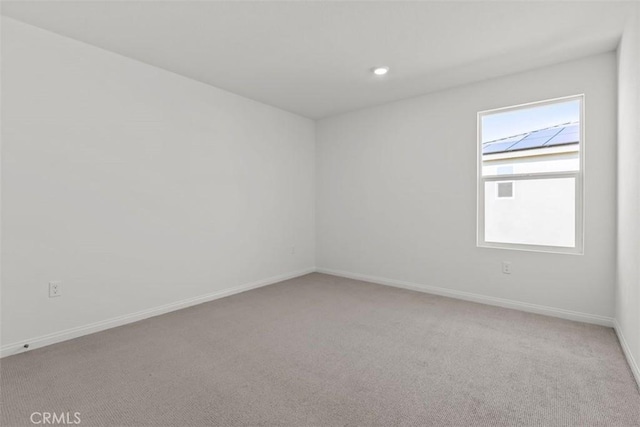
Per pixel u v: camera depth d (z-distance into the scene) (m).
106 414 1.68
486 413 1.68
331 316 3.15
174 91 3.33
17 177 2.38
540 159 3.26
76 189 2.67
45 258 2.52
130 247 3.01
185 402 1.79
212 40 2.67
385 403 1.77
